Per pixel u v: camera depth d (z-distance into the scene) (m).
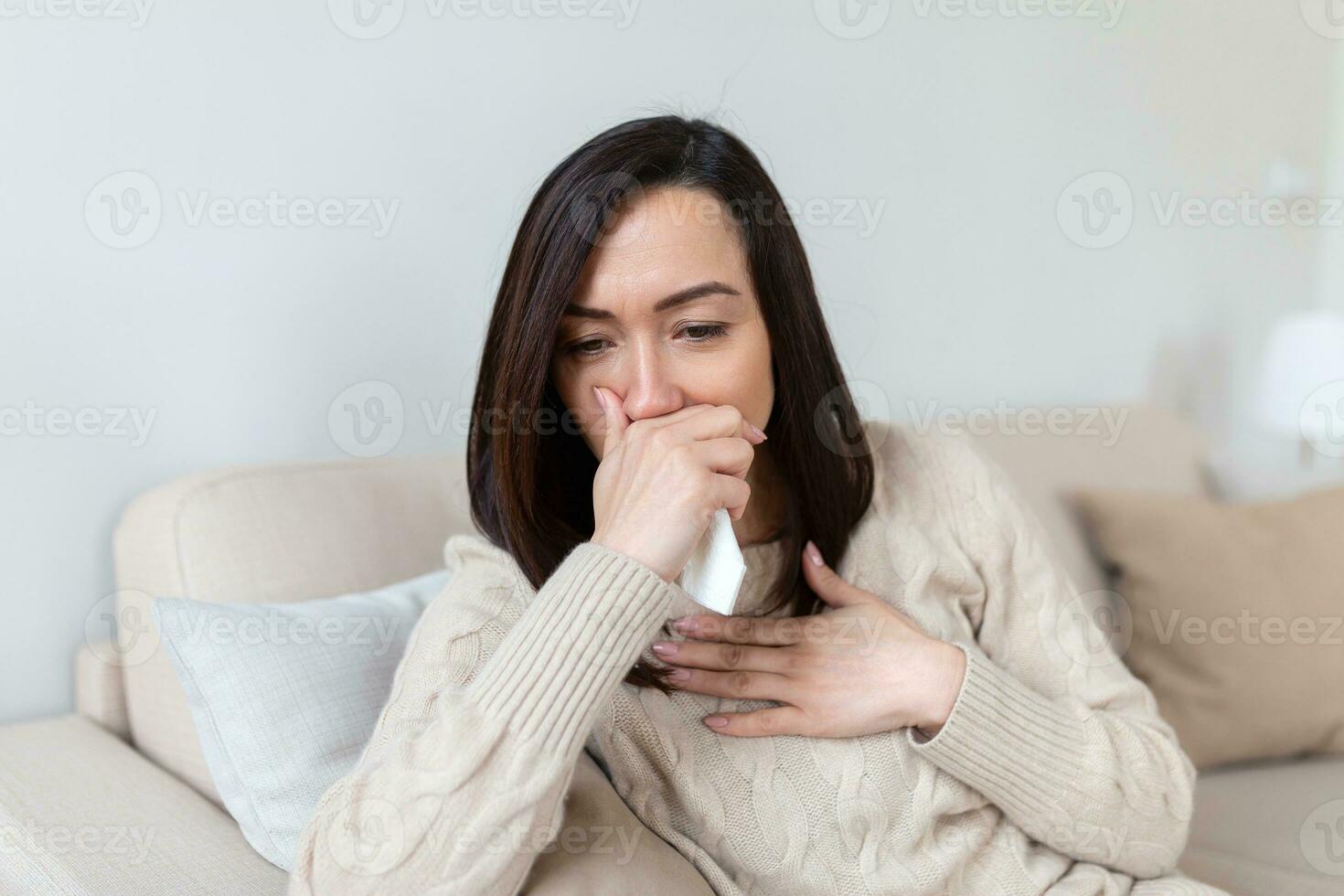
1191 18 2.21
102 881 0.86
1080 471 1.75
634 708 0.92
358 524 1.21
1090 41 2.08
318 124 1.36
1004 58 1.99
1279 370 2.37
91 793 1.02
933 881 0.91
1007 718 0.93
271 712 0.94
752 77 1.73
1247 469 1.96
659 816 0.92
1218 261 2.31
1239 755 1.52
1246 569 1.57
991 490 1.11
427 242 1.45
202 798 1.06
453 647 0.86
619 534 0.82
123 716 1.22
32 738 1.16
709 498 0.83
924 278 1.96
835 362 1.02
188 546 1.11
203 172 1.29
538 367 0.88
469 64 1.47
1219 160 2.29
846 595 0.99
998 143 2.01
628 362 0.89
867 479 1.05
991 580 1.07
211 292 1.30
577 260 0.86
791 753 0.92
